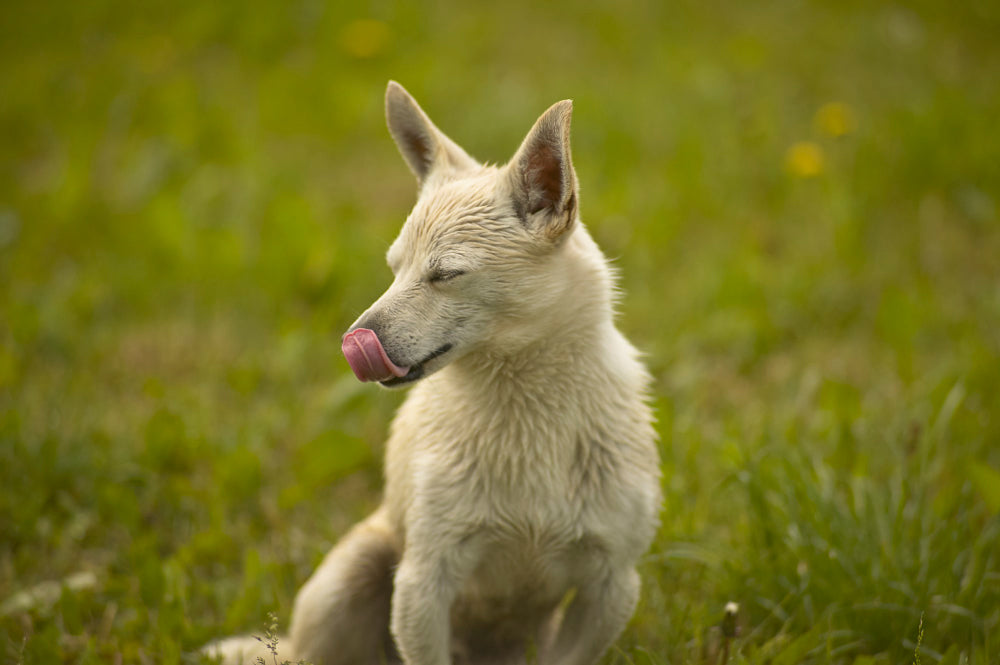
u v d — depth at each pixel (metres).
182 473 8.95
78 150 15.04
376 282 11.86
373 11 21.41
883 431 8.85
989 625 6.32
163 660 6.33
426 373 5.69
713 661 6.25
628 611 6.07
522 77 19.17
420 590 5.78
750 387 10.30
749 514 7.31
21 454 8.57
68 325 11.25
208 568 7.73
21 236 13.73
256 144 16.39
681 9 23.02
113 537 8.12
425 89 17.86
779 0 23.58
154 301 12.18
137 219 13.82
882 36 20.41
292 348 10.62
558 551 5.98
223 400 10.25
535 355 5.81
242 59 20.34
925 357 10.51
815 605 6.56
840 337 11.27
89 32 21.55
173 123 16.09
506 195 5.80
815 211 13.91
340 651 6.55
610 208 13.66
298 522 8.34
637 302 11.83
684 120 16.67
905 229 13.48
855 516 7.03
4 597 7.35
